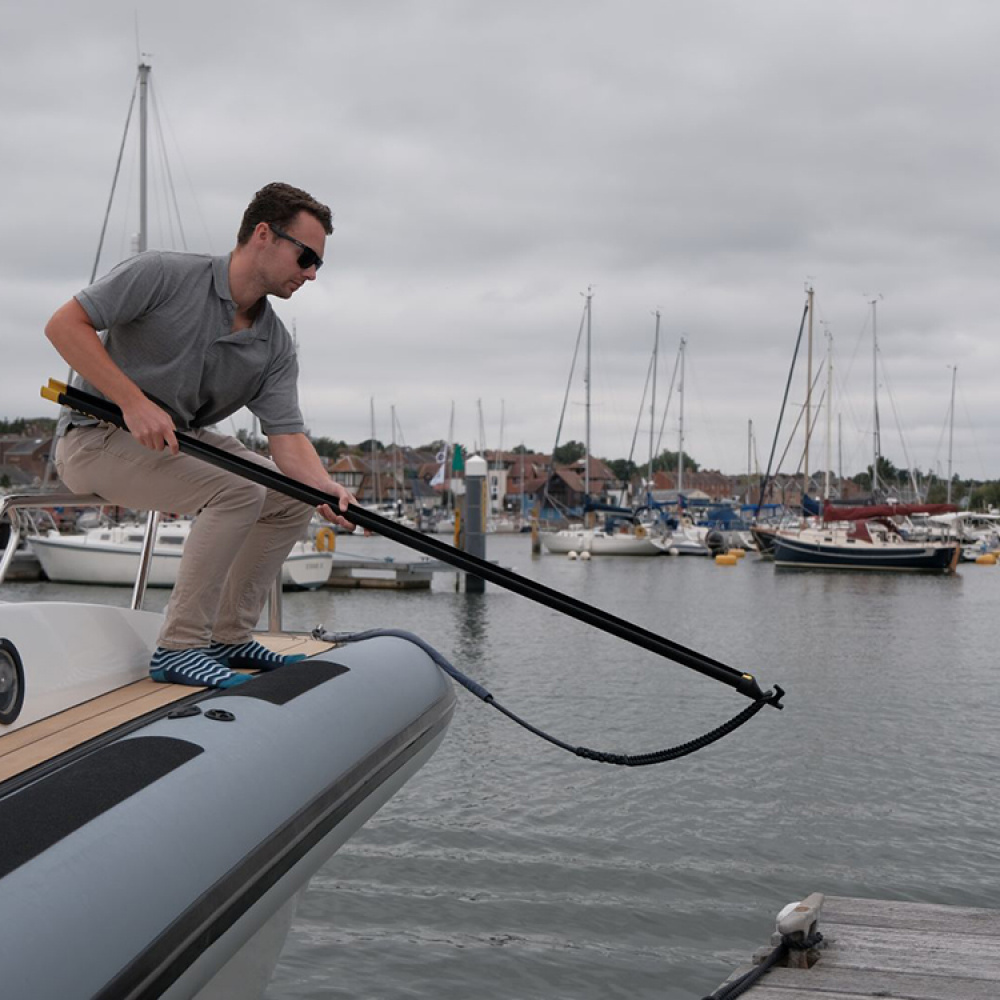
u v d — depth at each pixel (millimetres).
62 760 2531
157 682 3348
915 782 8914
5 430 111750
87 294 3107
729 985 3789
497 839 7223
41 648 2969
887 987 3828
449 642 17859
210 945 2234
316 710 3008
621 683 13508
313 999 4926
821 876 6727
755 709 3549
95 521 39312
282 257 3318
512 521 85812
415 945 5543
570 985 5180
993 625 22734
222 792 2439
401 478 105000
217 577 3381
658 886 6477
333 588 29734
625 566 44875
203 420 3582
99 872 2023
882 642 19500
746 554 54156
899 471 69188
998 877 6801
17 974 1748
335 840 2900
